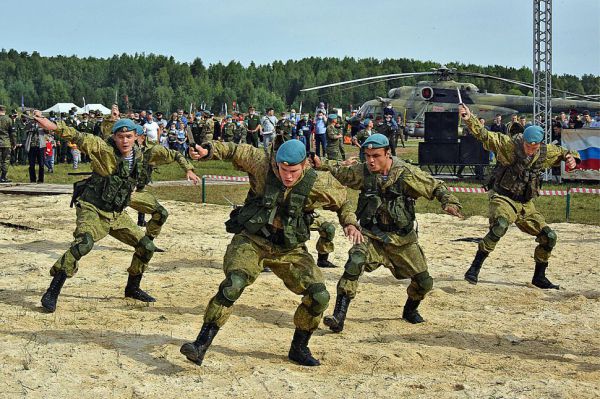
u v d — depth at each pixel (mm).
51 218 16734
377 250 8203
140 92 106500
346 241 14516
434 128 26625
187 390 6211
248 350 7402
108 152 8703
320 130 30562
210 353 7227
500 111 40406
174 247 13367
